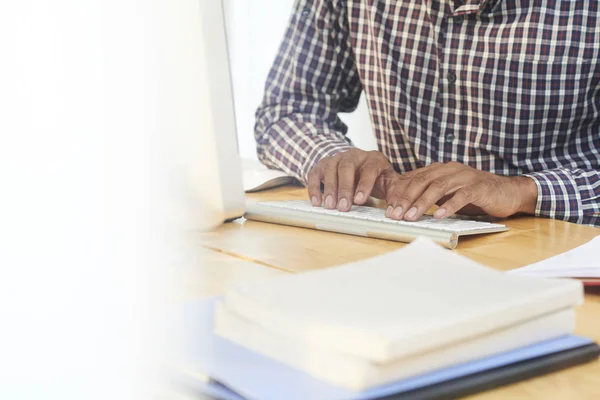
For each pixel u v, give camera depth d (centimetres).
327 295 44
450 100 149
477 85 145
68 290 49
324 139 143
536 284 48
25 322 46
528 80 141
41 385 41
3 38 49
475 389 41
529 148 145
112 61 54
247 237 93
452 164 111
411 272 50
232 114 81
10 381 42
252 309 43
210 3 76
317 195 112
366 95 163
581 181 117
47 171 50
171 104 74
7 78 49
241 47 325
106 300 50
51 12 50
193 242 82
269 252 83
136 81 57
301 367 40
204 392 39
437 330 40
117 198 53
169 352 43
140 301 52
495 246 88
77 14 51
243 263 77
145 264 56
